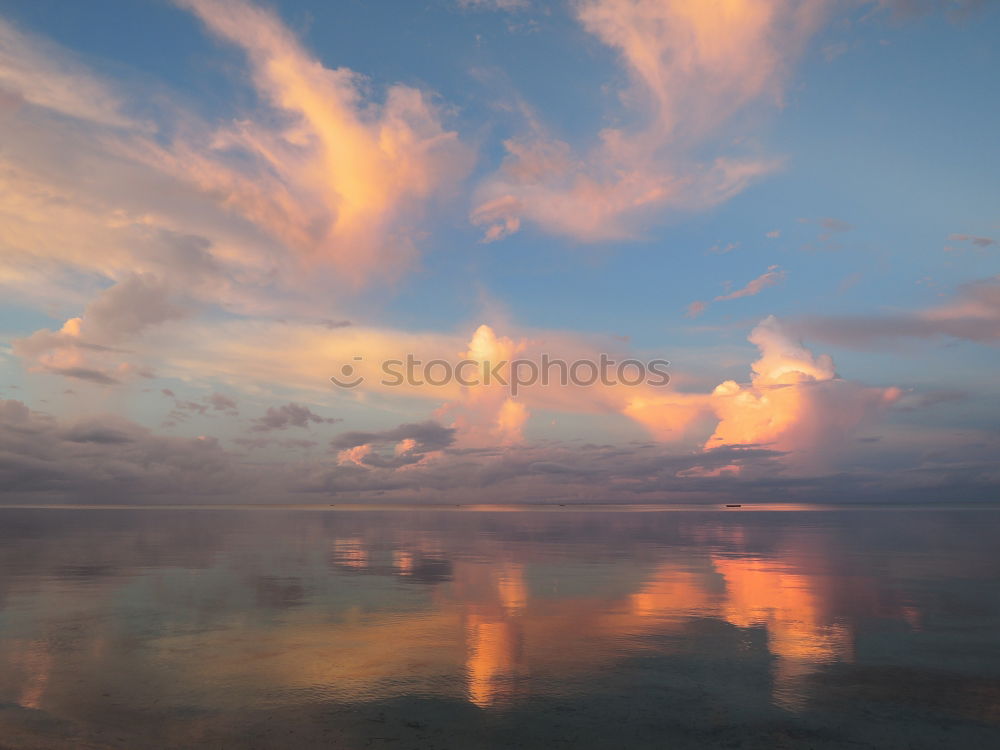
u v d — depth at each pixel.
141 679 6.50
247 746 4.90
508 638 8.27
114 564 15.89
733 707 5.81
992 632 8.63
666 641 8.16
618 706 5.83
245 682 6.43
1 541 23.47
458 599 10.99
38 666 6.93
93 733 5.12
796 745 4.99
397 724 5.38
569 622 9.20
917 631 8.71
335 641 8.07
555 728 5.31
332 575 13.99
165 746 4.89
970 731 5.28
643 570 15.06
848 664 7.17
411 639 8.20
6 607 10.16
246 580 13.16
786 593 11.73
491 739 5.08
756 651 7.68
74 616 9.47
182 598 10.99
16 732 5.11
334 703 5.86
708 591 11.92
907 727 5.37
